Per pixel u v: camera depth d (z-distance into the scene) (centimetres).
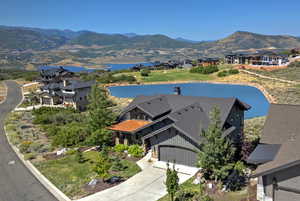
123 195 1812
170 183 1548
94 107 3008
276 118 1808
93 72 11931
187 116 2339
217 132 1706
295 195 1273
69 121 4231
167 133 2294
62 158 2627
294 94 4959
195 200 1633
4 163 2594
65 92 5847
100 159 2031
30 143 3111
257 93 5969
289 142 1499
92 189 1927
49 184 2062
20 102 6706
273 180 1325
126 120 3086
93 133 2769
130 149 2589
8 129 3881
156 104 2939
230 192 1692
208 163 1731
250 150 2088
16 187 2048
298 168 1243
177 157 2291
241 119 2725
